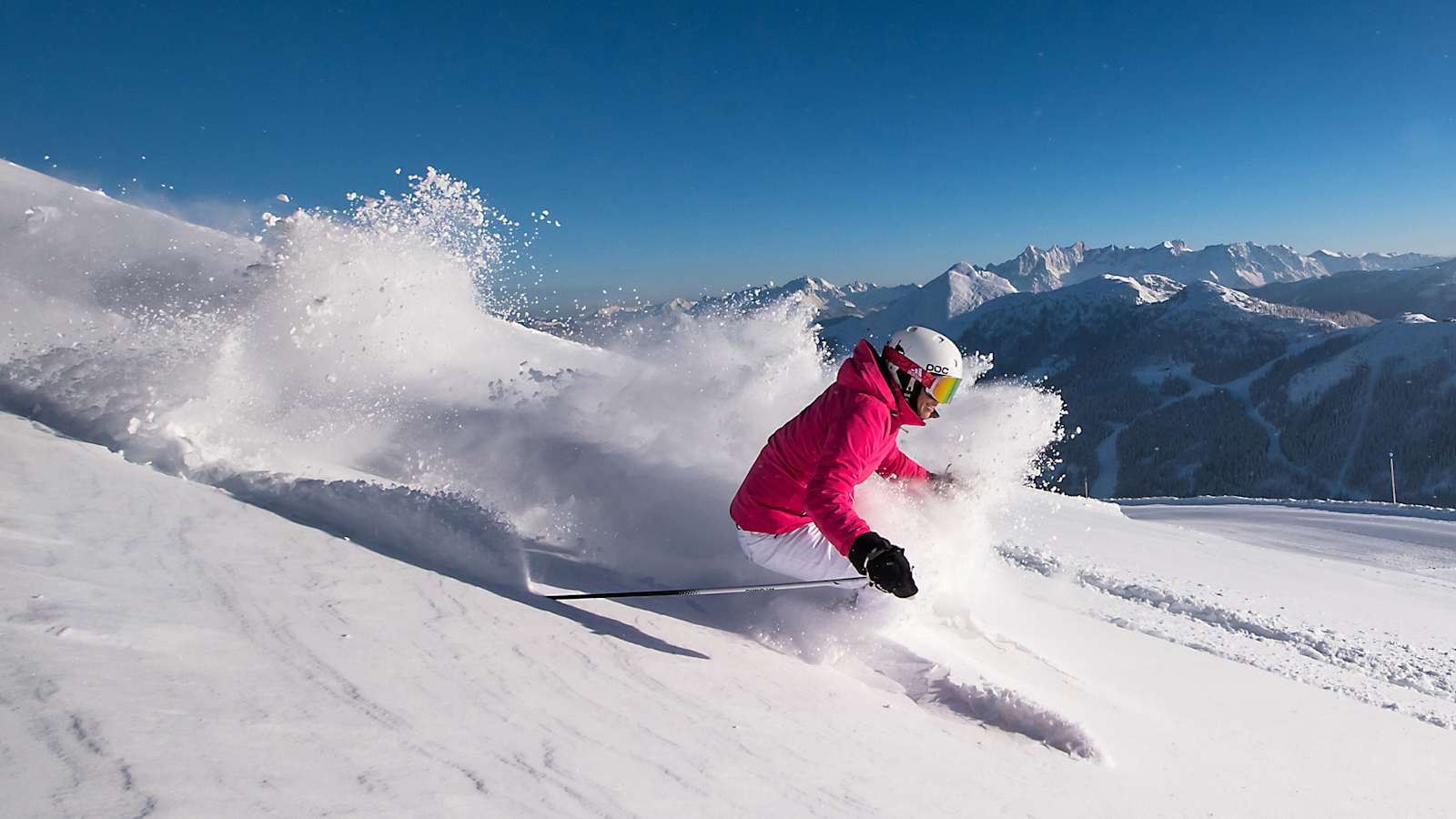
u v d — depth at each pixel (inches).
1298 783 107.6
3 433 122.8
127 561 80.8
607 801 56.0
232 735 50.9
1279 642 225.3
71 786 40.8
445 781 52.3
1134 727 113.3
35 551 77.5
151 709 51.7
